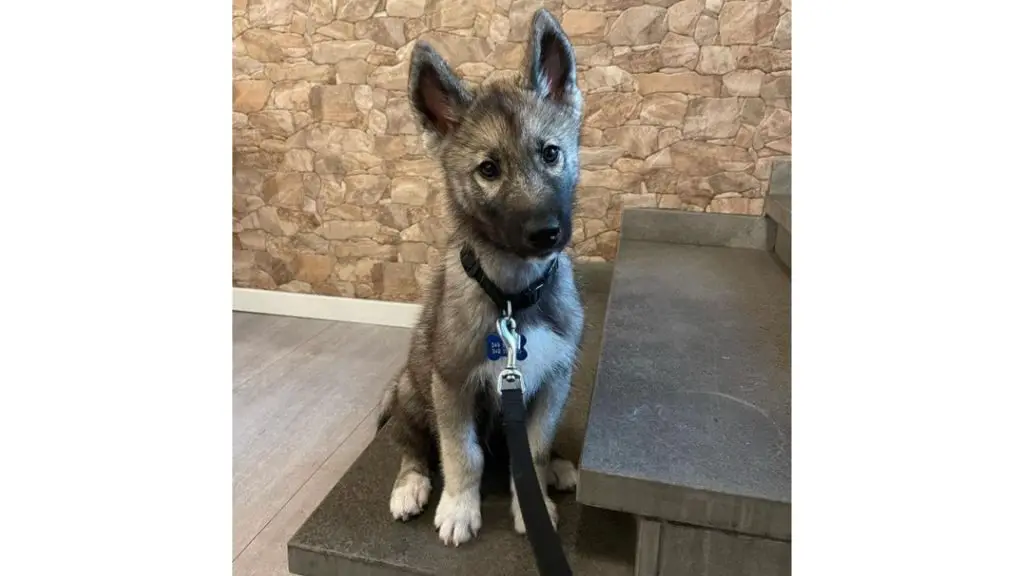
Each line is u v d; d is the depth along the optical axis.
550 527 1.00
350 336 3.37
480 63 2.93
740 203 2.89
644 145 2.90
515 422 1.13
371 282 3.48
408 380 1.65
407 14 2.94
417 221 3.28
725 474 1.09
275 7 3.09
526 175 1.29
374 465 1.71
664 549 1.12
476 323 1.35
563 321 1.42
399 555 1.35
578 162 1.45
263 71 3.21
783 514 1.02
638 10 2.72
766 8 2.63
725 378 1.48
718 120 2.81
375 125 3.17
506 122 1.31
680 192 2.94
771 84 2.71
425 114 1.43
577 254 3.09
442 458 1.44
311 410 2.63
